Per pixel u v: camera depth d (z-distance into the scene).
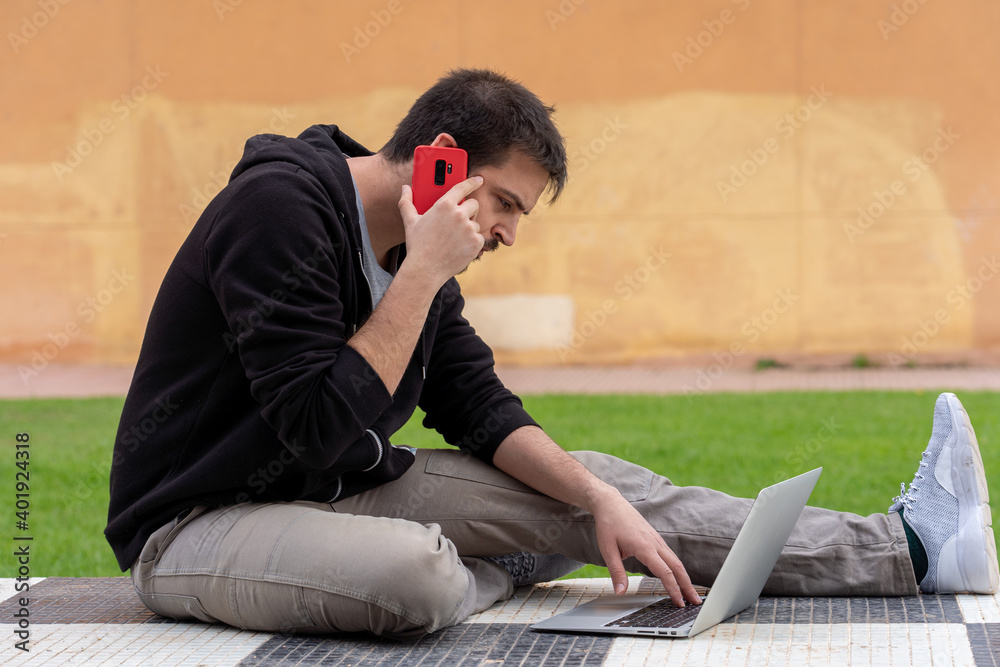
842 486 10.63
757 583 5.30
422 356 5.71
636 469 5.91
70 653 4.80
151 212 27.27
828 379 23.09
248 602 4.98
